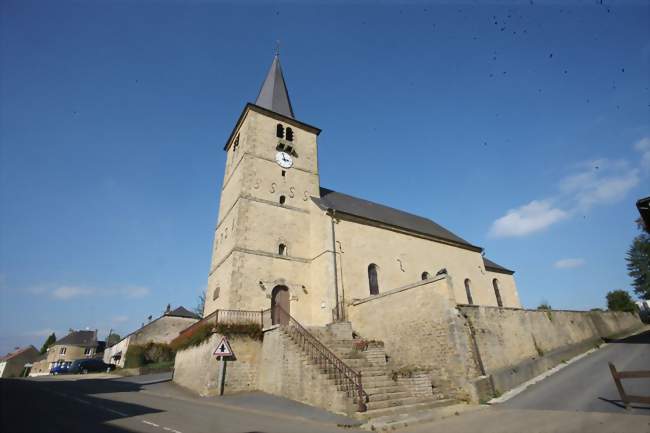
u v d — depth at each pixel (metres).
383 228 24.56
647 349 17.59
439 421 9.70
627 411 8.63
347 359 13.90
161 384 18.95
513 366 14.89
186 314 41.88
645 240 50.69
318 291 20.61
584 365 16.20
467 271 28.86
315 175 25.61
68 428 7.50
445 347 13.98
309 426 8.95
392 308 16.86
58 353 61.88
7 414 8.75
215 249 23.97
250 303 18.69
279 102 27.58
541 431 7.78
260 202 21.80
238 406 12.09
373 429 8.75
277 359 14.33
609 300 37.88
